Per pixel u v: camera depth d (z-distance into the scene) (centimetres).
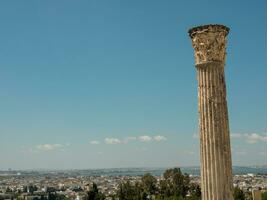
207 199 2125
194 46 2302
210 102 2205
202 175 2167
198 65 2264
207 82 2230
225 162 2141
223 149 2153
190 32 2320
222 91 2228
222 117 2192
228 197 2109
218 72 2241
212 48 2241
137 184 11562
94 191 11181
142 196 11088
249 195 11594
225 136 2178
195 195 10831
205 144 2177
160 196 11850
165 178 12244
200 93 2248
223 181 2117
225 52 2311
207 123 2191
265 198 9900
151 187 12494
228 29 2309
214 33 2245
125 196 11175
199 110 2245
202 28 2259
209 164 2144
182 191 11719
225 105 2228
